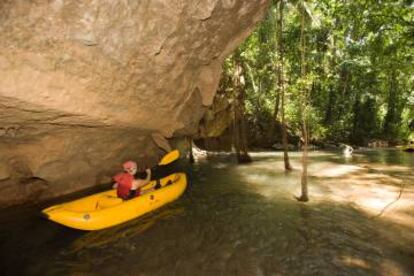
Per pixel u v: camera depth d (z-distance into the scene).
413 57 11.67
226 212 5.82
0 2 3.13
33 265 3.87
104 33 3.99
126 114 5.45
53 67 3.81
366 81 20.62
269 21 11.20
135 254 4.13
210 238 4.62
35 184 6.36
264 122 17.30
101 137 6.62
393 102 22.91
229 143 16.19
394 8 9.19
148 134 7.96
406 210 5.70
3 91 3.57
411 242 4.31
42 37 3.54
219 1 5.20
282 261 3.87
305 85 6.61
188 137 12.99
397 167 10.73
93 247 4.36
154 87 5.50
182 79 6.07
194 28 5.25
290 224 5.13
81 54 3.97
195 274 3.59
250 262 3.86
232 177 9.23
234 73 12.83
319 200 6.54
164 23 4.64
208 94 7.32
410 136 23.02
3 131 4.95
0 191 5.85
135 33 4.36
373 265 3.71
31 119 4.64
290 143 17.77
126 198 5.74
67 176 6.77
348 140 20.64
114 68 4.49
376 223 5.08
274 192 7.31
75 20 3.66
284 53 12.05
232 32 6.34
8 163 5.68
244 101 16.14
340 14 10.10
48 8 3.41
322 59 16.81
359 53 16.70
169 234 4.79
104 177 7.91
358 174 9.39
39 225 5.15
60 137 5.85
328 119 20.75
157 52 4.88
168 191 6.34
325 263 3.79
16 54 3.47
